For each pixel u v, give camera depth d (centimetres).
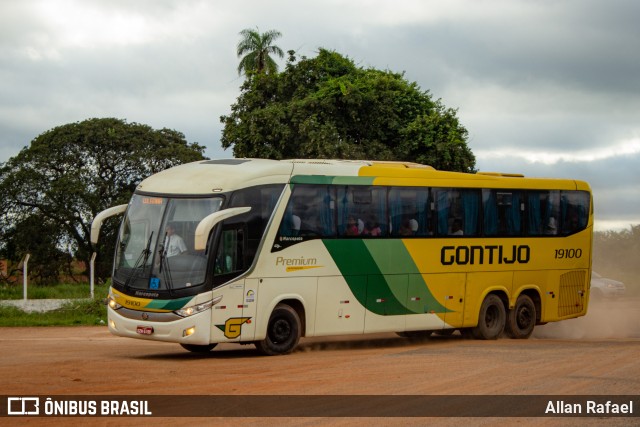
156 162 6072
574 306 2480
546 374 1487
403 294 2052
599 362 1650
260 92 4541
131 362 1623
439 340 2264
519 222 2330
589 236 2517
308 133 4025
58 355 1775
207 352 1917
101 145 5978
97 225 1825
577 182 2491
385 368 1561
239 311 1748
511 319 2319
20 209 5662
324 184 1912
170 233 1739
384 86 4278
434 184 2133
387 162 2111
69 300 3067
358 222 1970
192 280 1703
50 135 5959
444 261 2142
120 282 1756
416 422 1081
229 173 1791
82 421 1069
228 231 1744
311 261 1877
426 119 4200
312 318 1880
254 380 1403
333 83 4172
